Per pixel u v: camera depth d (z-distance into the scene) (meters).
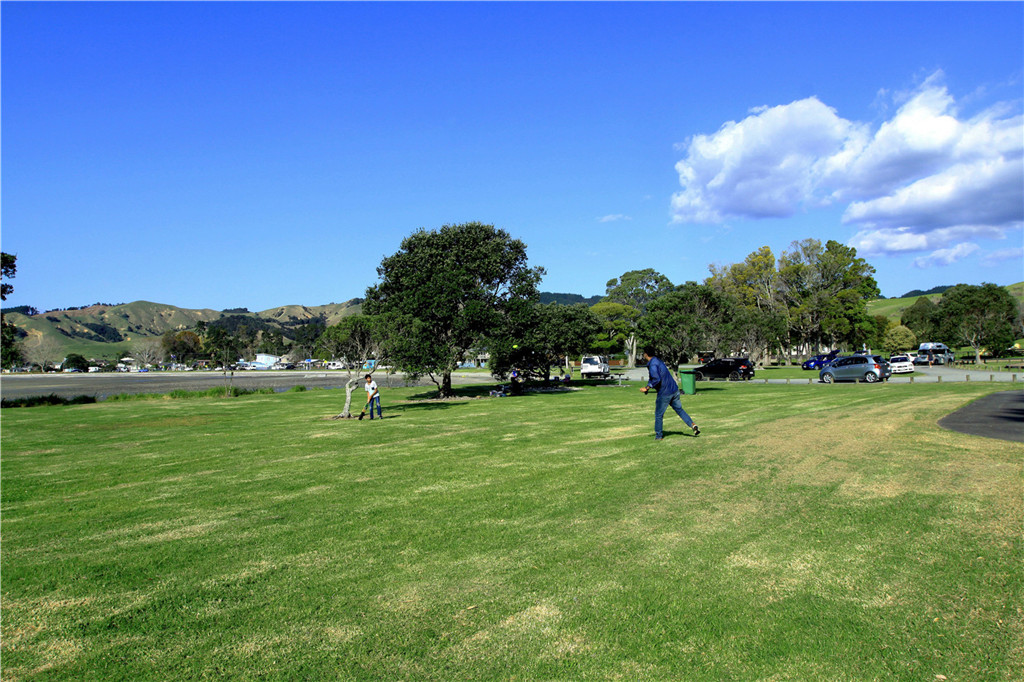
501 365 33.47
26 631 4.79
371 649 4.34
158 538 7.25
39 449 16.22
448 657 4.19
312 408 28.36
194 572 6.00
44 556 6.68
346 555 6.35
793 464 10.13
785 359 89.75
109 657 4.35
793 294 86.00
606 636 4.40
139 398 39.50
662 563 5.77
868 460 10.29
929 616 4.50
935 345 72.38
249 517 8.06
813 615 4.60
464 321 31.08
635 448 12.59
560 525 7.16
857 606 4.71
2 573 6.13
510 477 10.11
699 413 19.52
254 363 142.88
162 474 11.74
